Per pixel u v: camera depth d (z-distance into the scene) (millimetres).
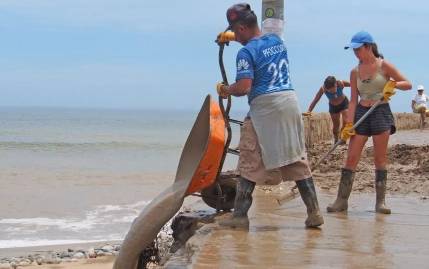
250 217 10266
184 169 8789
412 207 11805
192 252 7695
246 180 8688
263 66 8328
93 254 18562
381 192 11086
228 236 8477
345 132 10812
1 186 31297
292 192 11000
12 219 23188
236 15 8492
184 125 169375
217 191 10289
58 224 22562
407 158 19641
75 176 36188
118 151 58812
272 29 10789
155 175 37281
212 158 8312
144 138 84375
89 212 24766
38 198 27766
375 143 10883
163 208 8195
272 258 7352
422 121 42094
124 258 8250
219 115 8805
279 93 8289
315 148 22828
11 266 17266
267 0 10812
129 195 29062
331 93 20453
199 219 9977
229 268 6832
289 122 8352
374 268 7051
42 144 64125
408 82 10336
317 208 9086
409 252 7898
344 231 9234
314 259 7379
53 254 18531
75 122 164875
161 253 10148
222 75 8812
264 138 8367
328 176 16578
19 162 44812
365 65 10547
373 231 9281
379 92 10555
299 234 8836
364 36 10383
